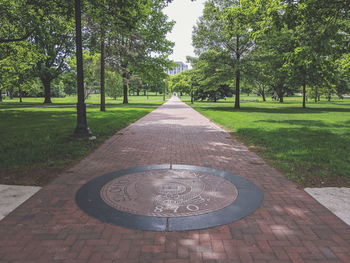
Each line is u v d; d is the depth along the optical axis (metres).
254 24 11.40
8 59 22.83
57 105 32.53
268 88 61.44
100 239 2.90
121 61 24.95
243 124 13.62
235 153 7.25
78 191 4.34
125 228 3.13
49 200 3.97
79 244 2.80
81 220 3.33
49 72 37.53
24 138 9.12
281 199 4.04
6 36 17.78
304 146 8.04
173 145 8.33
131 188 4.46
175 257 2.58
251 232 3.07
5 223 3.26
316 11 7.90
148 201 3.90
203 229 3.12
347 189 4.47
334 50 7.73
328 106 34.28
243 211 3.59
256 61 26.52
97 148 7.86
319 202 3.92
